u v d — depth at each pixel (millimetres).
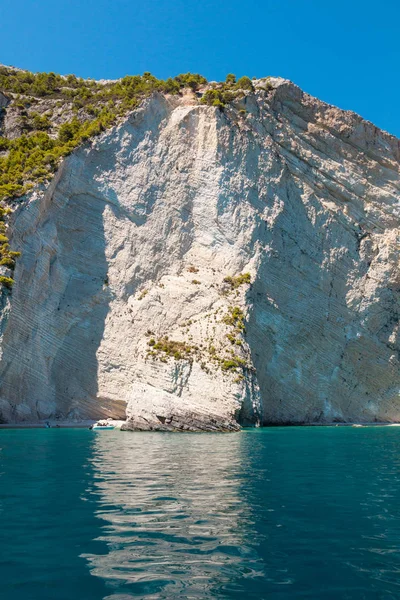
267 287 54094
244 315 49969
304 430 43031
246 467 18953
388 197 62688
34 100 65938
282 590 7566
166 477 16250
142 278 52156
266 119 59250
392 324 59969
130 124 54969
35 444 27000
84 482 15172
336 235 59250
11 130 61000
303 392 54469
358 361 58031
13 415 43281
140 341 48438
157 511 11656
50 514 11312
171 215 54719
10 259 42156
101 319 49625
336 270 58406
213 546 9344
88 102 63656
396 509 12289
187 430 37938
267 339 52844
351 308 58375
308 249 57219
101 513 11422
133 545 9305
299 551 9180
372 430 44781
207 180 55938
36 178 47156
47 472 17109
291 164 59469
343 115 62000
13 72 75188
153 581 7793
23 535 9797
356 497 13633
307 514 11703
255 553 9039
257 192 56531
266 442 29906
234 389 42188
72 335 48062
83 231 50844
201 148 56750
